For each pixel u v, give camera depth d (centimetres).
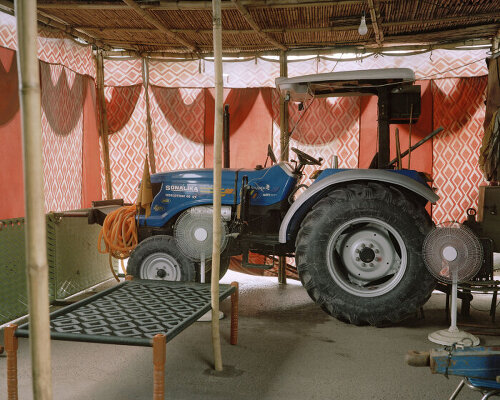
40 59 473
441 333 325
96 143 559
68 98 510
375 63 529
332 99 536
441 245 320
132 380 261
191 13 429
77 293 459
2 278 340
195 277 398
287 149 538
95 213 441
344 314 359
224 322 371
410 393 244
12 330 204
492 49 492
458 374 165
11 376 205
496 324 360
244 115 555
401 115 379
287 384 255
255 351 306
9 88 432
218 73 253
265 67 553
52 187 489
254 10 418
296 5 403
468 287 346
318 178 375
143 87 565
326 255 360
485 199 350
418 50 518
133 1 398
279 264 513
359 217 356
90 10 432
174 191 415
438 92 516
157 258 399
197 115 564
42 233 138
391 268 366
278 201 399
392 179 355
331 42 509
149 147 567
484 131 456
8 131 432
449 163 518
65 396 240
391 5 404
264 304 427
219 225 261
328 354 301
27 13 130
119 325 222
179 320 233
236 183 403
